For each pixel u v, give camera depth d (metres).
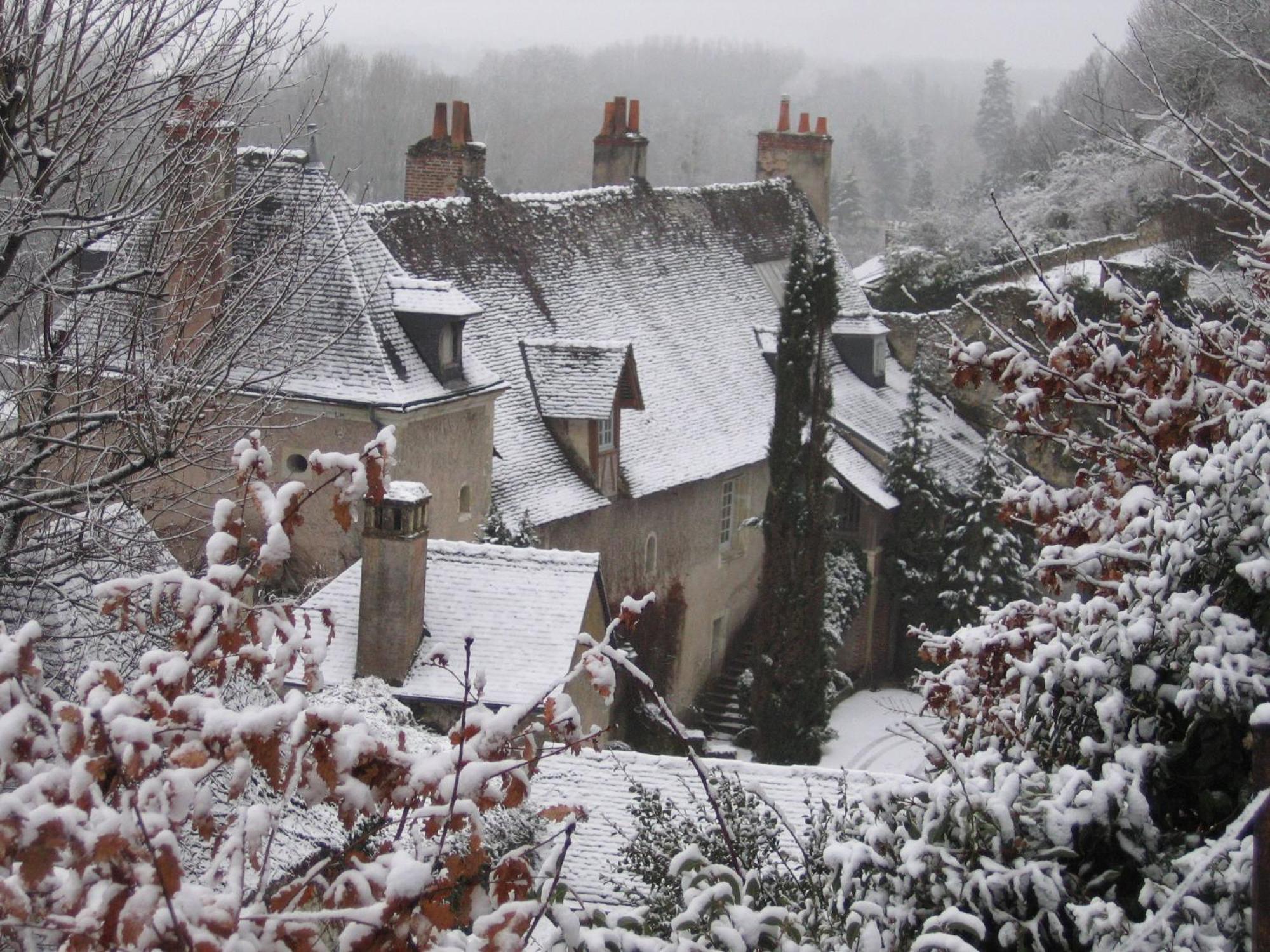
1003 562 36.56
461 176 34.03
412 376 26.22
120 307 15.64
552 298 34.25
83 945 4.81
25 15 12.66
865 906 6.99
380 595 20.64
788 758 30.05
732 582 37.25
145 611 6.48
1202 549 7.93
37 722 5.35
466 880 5.71
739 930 6.68
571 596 21.73
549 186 99.25
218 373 14.72
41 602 12.99
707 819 10.88
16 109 12.69
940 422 41.47
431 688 20.52
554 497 30.31
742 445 36.59
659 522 33.88
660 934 9.45
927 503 37.34
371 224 29.59
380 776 5.78
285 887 5.65
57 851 4.83
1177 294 30.45
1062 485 36.75
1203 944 6.49
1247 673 7.32
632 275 37.50
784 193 46.31
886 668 38.12
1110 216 46.41
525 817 14.09
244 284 15.83
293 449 25.64
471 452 27.94
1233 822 6.98
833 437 33.03
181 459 13.97
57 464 16.50
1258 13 13.96
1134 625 7.74
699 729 35.09
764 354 40.12
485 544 22.94
